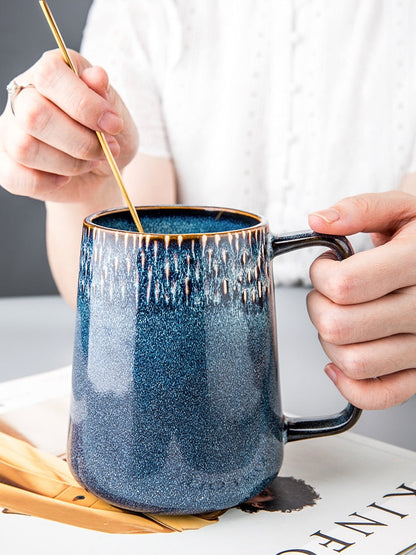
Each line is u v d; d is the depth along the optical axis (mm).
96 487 383
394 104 878
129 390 366
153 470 371
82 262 382
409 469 436
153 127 896
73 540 366
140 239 360
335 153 892
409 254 409
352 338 411
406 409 527
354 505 400
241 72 887
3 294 1259
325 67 875
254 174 919
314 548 362
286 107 891
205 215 435
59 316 706
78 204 627
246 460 382
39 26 1172
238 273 370
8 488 406
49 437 462
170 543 366
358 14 864
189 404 366
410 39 862
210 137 912
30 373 572
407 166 888
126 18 898
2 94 1183
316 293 426
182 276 361
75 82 414
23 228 1236
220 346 368
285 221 927
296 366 591
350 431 485
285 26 870
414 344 421
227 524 382
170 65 898
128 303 363
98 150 447
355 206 419
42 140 442
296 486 418
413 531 376
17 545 361
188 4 887
